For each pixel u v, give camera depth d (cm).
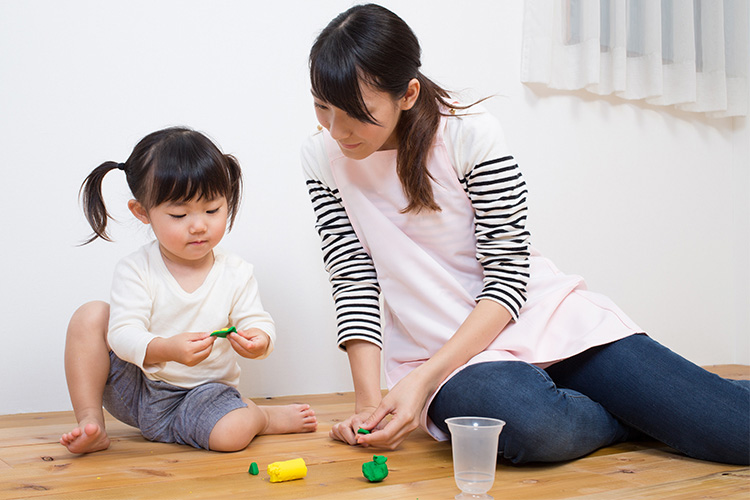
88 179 125
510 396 99
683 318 230
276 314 166
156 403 117
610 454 110
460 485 86
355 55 95
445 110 116
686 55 219
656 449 114
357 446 114
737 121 241
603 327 114
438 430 111
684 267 231
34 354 145
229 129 162
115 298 116
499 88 195
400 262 117
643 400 106
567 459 104
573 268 208
